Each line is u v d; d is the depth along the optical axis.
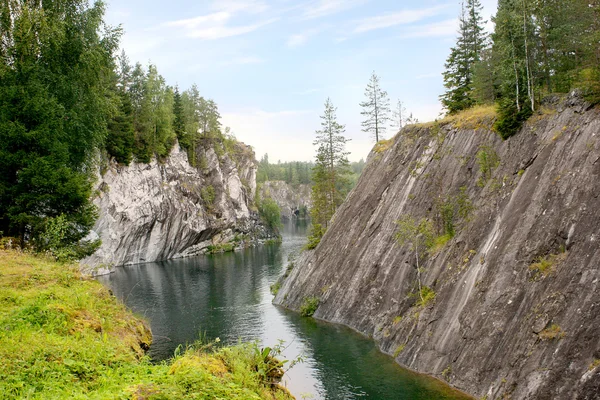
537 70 28.52
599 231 16.88
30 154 21.27
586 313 15.48
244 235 108.69
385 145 46.22
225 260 81.00
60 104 22.23
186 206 89.44
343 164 58.31
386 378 22.44
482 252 23.48
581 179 19.00
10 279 13.95
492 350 19.08
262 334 32.06
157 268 71.50
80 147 24.52
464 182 29.58
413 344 24.83
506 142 27.55
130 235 75.50
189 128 101.94
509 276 20.17
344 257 38.75
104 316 13.38
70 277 15.56
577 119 21.77
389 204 36.75
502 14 29.81
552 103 25.52
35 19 21.86
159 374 9.07
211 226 95.88
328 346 28.56
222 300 44.69
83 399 7.39
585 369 14.42
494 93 36.25
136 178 77.62
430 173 33.38
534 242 19.75
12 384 7.82
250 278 58.59
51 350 9.44
